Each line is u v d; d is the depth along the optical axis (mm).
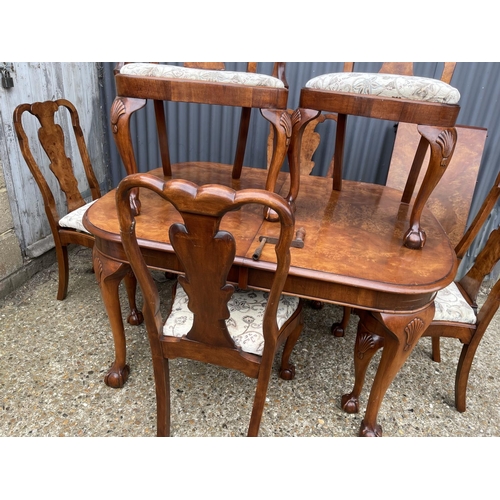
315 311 2191
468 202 2143
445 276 1137
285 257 839
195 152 2656
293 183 1474
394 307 1110
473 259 2529
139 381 1604
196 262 897
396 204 1691
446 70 1925
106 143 2820
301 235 1265
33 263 2225
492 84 2115
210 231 829
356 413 1532
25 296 2074
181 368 1697
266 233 1310
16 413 1428
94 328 1880
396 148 2209
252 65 1965
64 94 2324
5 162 1943
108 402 1500
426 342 1990
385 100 1201
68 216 1879
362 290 1095
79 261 2443
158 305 1081
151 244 1189
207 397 1563
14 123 1669
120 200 844
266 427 1453
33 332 1825
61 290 2037
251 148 2559
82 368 1646
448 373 1787
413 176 1644
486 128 2123
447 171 2162
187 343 1118
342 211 1568
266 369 1093
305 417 1506
